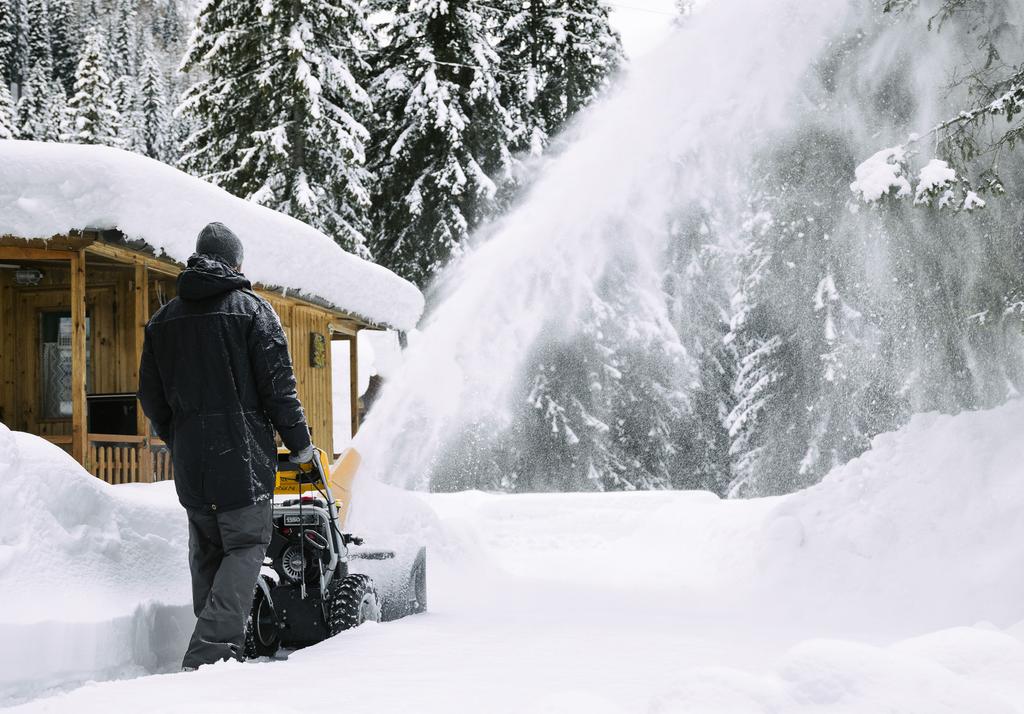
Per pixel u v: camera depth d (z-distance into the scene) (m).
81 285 9.45
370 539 6.52
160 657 4.77
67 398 12.70
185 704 2.62
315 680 3.35
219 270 4.71
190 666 4.30
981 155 9.44
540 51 28.28
